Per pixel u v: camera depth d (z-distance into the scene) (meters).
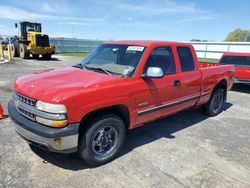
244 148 4.45
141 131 5.01
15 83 3.80
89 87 3.28
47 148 3.19
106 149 3.70
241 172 3.62
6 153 3.80
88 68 4.25
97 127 3.42
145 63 4.00
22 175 3.26
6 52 29.88
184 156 4.01
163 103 4.40
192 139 4.73
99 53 4.67
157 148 4.25
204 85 5.45
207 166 3.73
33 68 14.84
